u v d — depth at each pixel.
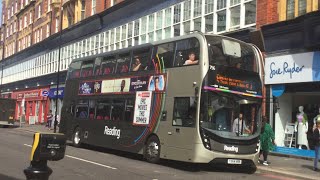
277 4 19.45
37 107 53.34
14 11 68.94
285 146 19.23
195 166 15.28
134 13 31.84
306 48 17.55
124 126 17.38
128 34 32.56
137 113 16.64
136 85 16.98
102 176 11.78
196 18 24.64
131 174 12.39
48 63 50.66
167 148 14.72
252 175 13.74
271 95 19.36
